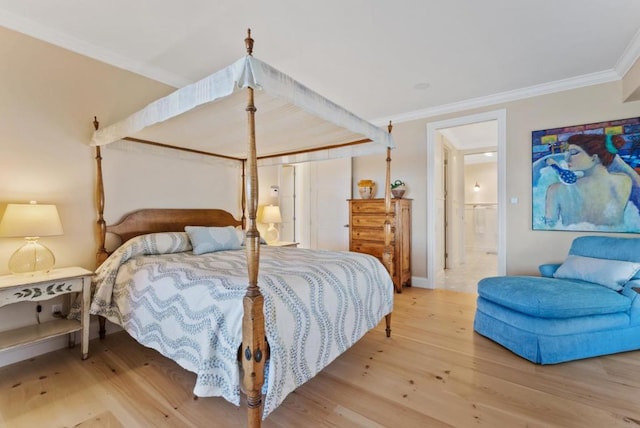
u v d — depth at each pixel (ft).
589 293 7.37
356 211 14.19
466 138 18.08
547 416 5.27
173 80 10.26
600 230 10.14
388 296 8.43
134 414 5.41
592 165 10.26
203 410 5.52
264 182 14.03
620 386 6.14
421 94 11.82
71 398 5.86
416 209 14.08
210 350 4.96
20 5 6.76
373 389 6.13
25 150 7.54
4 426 5.11
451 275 16.47
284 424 5.13
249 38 4.47
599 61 9.27
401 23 7.37
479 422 5.15
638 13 6.96
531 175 11.35
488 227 25.48
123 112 9.25
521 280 8.53
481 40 8.11
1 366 7.06
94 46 8.45
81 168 8.46
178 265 6.95
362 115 14.17
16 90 7.39
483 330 8.57
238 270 6.46
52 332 7.08
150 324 6.29
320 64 9.41
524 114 11.46
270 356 4.68
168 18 7.22
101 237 8.55
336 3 6.65
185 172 10.91
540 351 7.02
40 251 7.23
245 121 7.32
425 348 7.93
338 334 6.25
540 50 8.63
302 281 5.88
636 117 9.61
